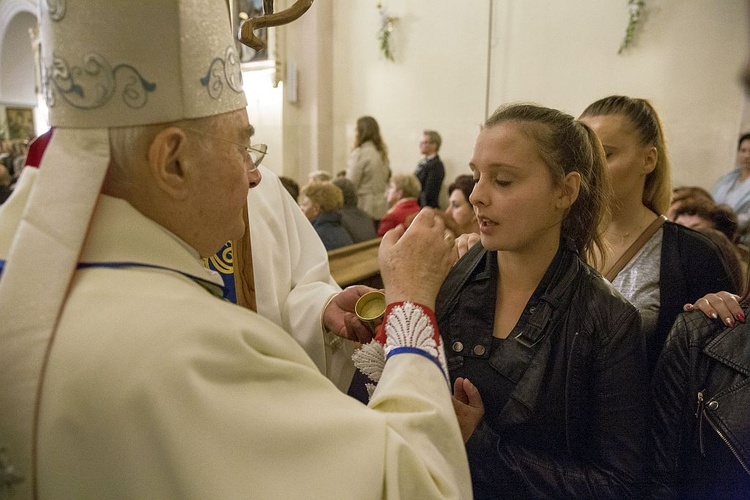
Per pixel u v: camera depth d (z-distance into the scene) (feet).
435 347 2.71
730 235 7.36
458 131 18.20
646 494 3.19
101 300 2.15
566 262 3.26
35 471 2.07
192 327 2.13
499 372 3.19
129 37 2.25
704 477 3.24
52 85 2.35
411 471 2.26
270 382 2.27
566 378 3.10
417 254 2.85
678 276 4.33
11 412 2.08
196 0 2.45
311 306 4.32
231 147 2.62
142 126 2.32
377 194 16.44
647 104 4.48
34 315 2.12
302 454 2.15
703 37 13.12
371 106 19.49
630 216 4.51
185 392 2.01
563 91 16.11
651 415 3.42
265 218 4.60
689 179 13.55
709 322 3.39
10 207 2.45
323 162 19.43
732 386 3.18
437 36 18.08
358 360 3.08
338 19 19.26
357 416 2.31
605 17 15.03
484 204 3.07
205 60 2.48
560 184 3.05
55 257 2.18
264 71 15.55
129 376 2.00
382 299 3.71
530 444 3.17
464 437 3.09
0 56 17.40
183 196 2.47
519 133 2.98
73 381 2.02
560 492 3.01
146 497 2.00
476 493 3.18
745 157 9.49
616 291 3.22
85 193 2.25
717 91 13.07
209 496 1.98
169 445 1.97
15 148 12.53
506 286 3.34
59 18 2.28
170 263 2.41
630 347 3.06
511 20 16.72
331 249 10.06
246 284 4.28
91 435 2.01
